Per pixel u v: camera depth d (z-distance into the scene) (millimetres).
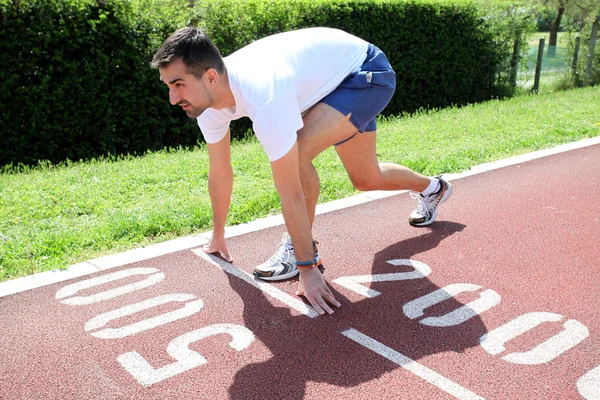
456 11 12406
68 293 3914
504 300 3766
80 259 4410
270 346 3297
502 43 13633
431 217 5059
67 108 8102
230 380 2994
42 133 7984
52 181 6312
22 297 3850
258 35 9742
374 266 4312
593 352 3172
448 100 13062
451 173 6648
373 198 5797
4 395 2895
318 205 5598
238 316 3631
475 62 13180
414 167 6621
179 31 3086
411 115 11469
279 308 3730
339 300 3809
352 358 3164
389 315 3609
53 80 7953
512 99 12242
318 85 3451
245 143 8766
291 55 3350
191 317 3627
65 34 7828
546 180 6379
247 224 5137
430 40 12109
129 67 8484
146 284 4051
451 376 2982
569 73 15766
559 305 3688
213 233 4449
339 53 3545
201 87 3104
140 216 5156
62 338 3393
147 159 7457
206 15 9320
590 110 10266
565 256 4430
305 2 10125
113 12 8211
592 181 6336
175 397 2869
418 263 4344
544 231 4938
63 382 2994
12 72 7699
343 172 6574
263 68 3164
